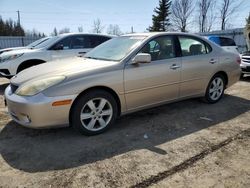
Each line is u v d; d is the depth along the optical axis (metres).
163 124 4.12
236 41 18.34
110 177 2.65
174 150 3.23
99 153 3.15
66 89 3.29
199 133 3.77
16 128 3.92
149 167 2.83
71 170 2.78
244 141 3.49
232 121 4.27
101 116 3.69
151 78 4.03
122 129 3.91
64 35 7.57
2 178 2.64
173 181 2.58
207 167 2.83
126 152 3.18
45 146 3.34
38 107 3.18
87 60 4.09
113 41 4.66
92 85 3.46
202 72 4.82
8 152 3.19
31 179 2.62
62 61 4.19
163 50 4.29
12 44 22.56
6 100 3.62
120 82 3.71
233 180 2.60
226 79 5.45
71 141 3.48
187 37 4.71
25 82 3.48
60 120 3.34
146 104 4.13
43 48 7.20
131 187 2.49
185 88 4.61
